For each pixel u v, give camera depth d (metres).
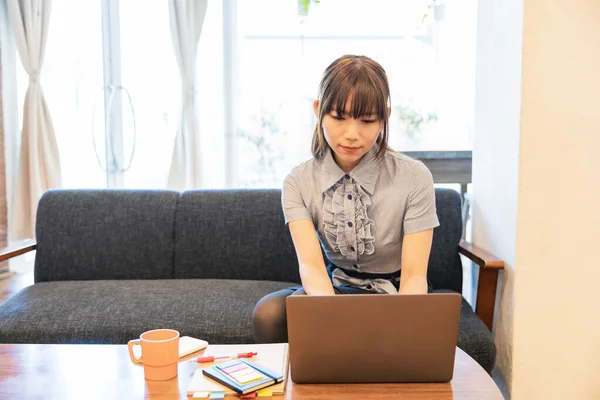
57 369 1.19
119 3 3.46
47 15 3.38
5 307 1.92
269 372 1.10
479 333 1.71
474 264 2.38
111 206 2.36
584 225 1.72
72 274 2.32
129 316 1.84
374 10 3.55
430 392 1.04
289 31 3.54
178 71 3.41
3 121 3.45
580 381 1.76
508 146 1.81
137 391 1.07
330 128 1.33
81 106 3.54
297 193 1.57
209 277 2.33
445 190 2.24
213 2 3.47
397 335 1.05
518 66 1.72
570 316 1.74
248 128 3.57
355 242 1.54
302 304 1.05
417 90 3.58
